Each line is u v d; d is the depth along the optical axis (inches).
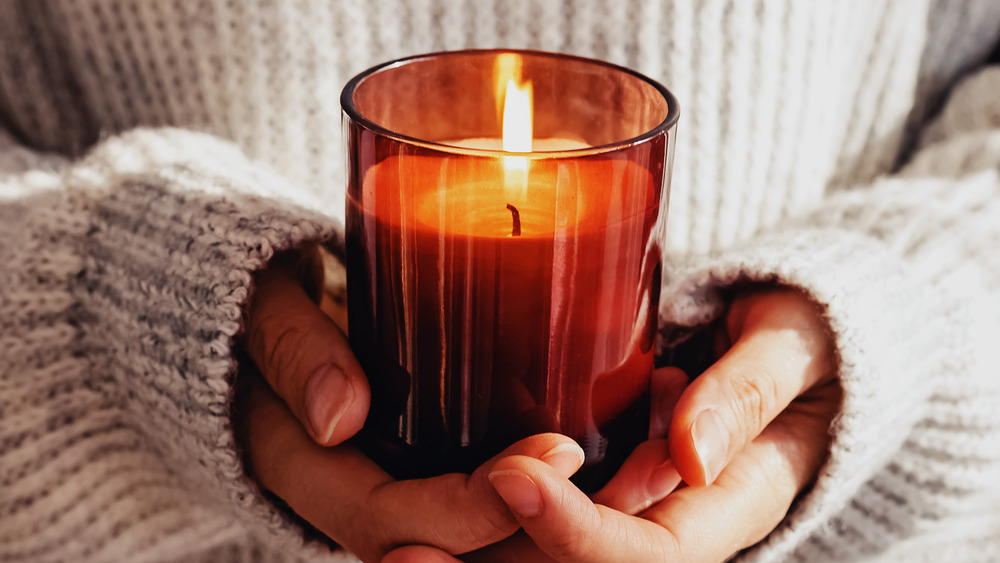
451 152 10.6
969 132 18.8
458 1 16.0
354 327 11.9
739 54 16.1
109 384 14.2
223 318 12.1
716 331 14.2
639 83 11.9
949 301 14.6
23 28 17.3
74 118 18.2
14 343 13.8
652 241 11.3
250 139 16.7
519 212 10.7
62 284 13.9
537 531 10.9
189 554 16.9
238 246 12.2
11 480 14.0
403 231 10.9
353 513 11.7
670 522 11.9
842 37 17.2
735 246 14.9
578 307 11.0
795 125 16.8
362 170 11.1
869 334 12.8
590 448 11.6
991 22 20.0
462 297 10.9
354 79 11.7
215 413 12.2
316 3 15.9
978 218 15.8
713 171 16.8
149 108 17.1
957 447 14.7
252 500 12.4
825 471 12.8
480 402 11.2
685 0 15.8
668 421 13.3
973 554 16.5
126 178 14.3
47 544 14.2
